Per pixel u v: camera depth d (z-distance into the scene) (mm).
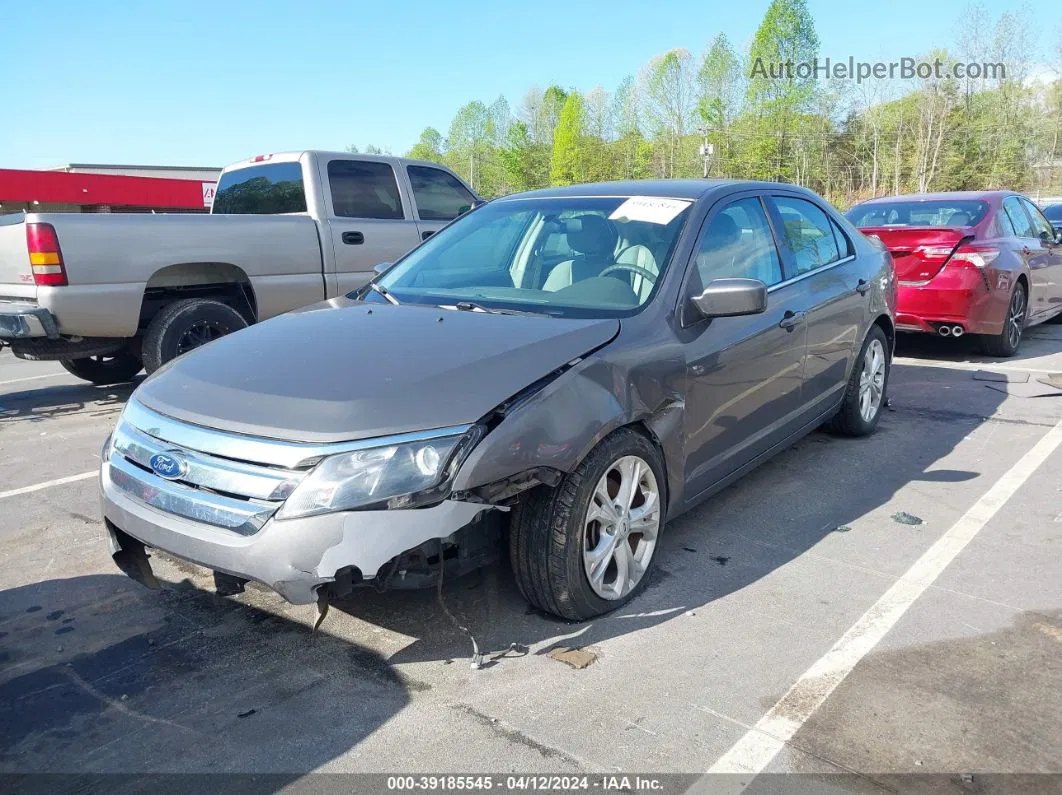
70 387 7996
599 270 3715
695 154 78000
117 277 6148
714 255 3855
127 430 2992
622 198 4117
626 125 90250
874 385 5492
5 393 7746
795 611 3195
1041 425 5711
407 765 2357
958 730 2463
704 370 3539
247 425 2658
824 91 72250
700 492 3693
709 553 3742
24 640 3092
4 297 6227
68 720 2602
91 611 3312
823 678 2742
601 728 2502
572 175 90500
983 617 3131
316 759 2393
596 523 3086
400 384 2729
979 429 5652
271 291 7145
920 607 3215
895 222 8578
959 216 8180
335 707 2639
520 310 3547
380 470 2531
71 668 2896
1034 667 2787
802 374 4461
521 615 3168
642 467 3219
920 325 7906
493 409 2707
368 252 7836
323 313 3680
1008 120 65062
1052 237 9273
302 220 7332
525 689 2707
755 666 2816
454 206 8812
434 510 2564
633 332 3279
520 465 2689
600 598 3086
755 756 2363
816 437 5531
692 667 2814
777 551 3758
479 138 107750
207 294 7102
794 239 4637
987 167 65500
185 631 3137
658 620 3135
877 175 71562
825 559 3666
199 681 2803
